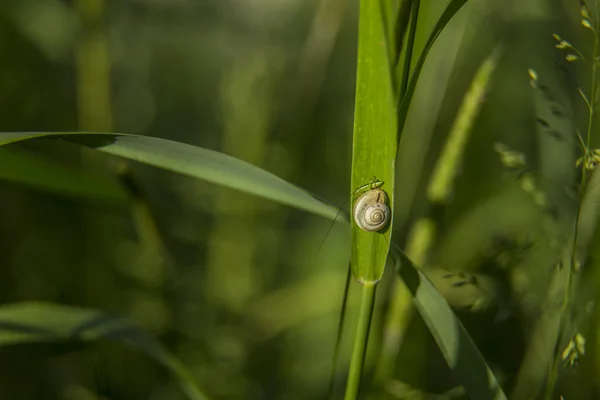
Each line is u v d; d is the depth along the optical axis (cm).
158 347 46
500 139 70
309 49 80
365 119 33
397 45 34
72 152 73
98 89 67
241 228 69
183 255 74
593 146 48
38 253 68
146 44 92
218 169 37
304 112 82
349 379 36
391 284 53
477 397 36
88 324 45
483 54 69
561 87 50
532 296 47
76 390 61
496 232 49
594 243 46
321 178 85
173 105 91
